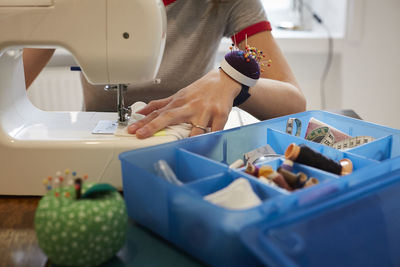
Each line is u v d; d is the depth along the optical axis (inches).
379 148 39.0
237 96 43.0
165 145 33.8
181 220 26.2
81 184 25.2
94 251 23.8
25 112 41.4
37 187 35.7
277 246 21.2
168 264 25.5
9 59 38.3
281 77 55.9
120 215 24.6
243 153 39.7
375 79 100.7
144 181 28.7
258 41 57.2
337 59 99.2
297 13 104.8
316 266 21.9
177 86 61.3
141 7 34.6
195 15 60.0
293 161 33.7
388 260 24.2
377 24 95.9
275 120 41.7
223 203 26.6
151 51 35.8
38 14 34.4
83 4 34.3
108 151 35.1
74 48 35.2
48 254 24.1
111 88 40.3
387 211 26.2
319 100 103.5
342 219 24.6
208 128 41.3
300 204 25.4
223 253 23.8
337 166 33.4
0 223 30.9
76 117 43.4
